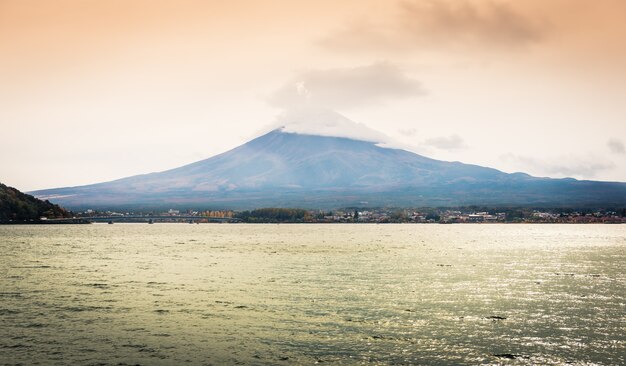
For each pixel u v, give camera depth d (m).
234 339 50.25
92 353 46.38
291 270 104.62
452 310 62.31
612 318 57.94
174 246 186.62
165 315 59.94
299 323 56.09
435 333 52.06
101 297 71.44
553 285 81.69
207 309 63.16
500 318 58.03
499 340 49.72
